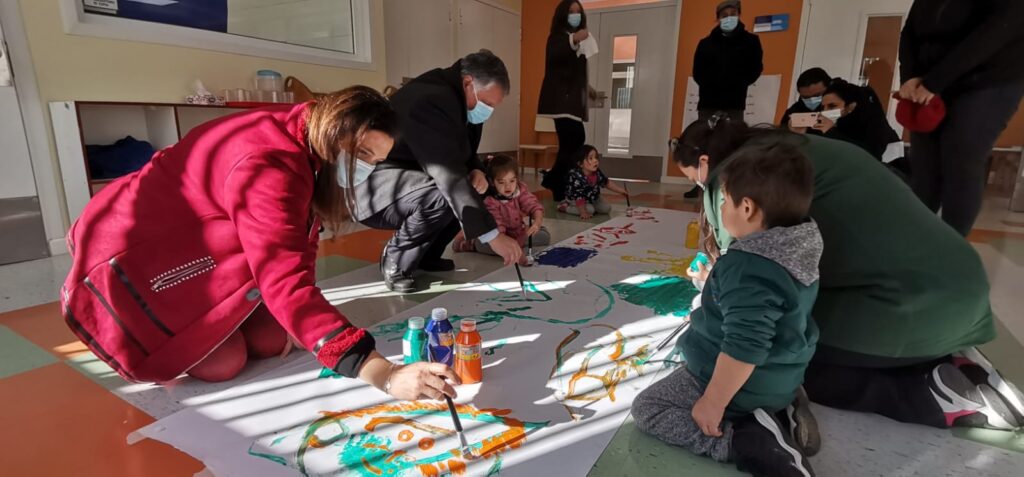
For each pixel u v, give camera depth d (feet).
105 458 3.56
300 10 12.41
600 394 4.36
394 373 3.15
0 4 7.72
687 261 8.46
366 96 3.67
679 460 3.56
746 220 3.41
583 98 15.62
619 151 21.39
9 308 6.29
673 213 12.96
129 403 4.25
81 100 8.73
